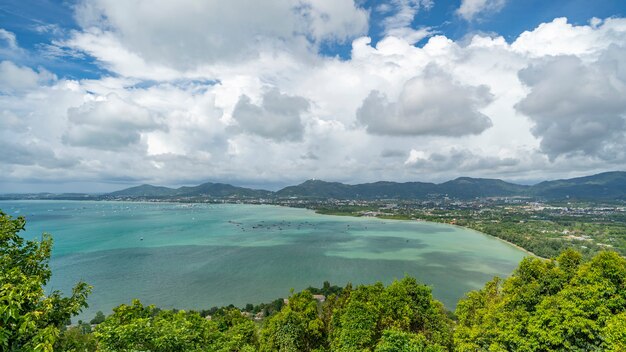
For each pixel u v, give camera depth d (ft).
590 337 104.42
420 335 115.55
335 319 155.43
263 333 164.25
